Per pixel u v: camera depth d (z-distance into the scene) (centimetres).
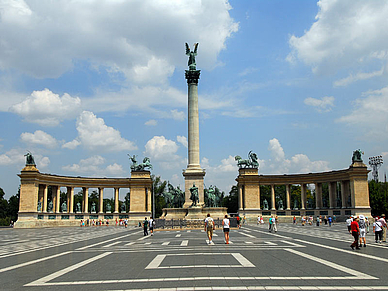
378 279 1625
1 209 15062
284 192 15988
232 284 1530
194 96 8731
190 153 8506
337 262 2150
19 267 2167
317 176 10638
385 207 11119
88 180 10875
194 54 9044
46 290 1498
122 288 1499
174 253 2670
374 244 3303
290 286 1485
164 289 1459
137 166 11181
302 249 2880
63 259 2505
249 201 11319
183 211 7950
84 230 7225
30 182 9506
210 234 3416
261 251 2738
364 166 9519
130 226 9325
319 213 10512
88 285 1579
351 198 9619
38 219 9475
